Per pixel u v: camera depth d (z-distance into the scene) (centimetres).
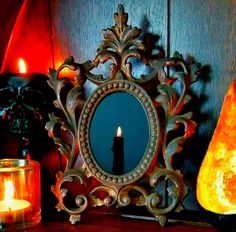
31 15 66
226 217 50
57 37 65
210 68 58
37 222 60
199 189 55
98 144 59
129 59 61
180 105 56
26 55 67
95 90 59
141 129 57
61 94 64
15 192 61
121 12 58
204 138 59
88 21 63
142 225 58
